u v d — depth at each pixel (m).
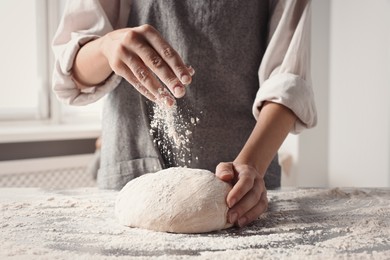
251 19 1.02
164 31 1.02
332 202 0.92
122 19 1.06
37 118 2.36
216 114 1.02
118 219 0.79
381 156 1.94
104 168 1.07
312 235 0.72
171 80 0.75
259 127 0.91
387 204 0.90
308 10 0.99
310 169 2.14
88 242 0.68
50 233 0.72
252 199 0.77
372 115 1.97
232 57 1.01
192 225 0.73
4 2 2.21
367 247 0.66
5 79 2.26
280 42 0.99
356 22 2.01
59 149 2.24
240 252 0.63
